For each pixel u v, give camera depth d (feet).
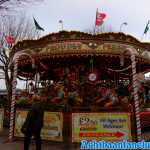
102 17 39.50
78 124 32.58
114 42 36.50
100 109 32.68
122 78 57.11
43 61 43.80
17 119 36.40
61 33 36.50
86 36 35.99
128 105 33.12
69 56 36.99
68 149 30.32
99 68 46.19
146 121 44.55
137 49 38.83
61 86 40.75
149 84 57.67
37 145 27.68
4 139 36.70
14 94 36.11
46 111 34.22
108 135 32.22
